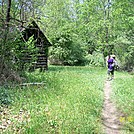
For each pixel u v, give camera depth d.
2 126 6.83
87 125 6.99
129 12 23.42
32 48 15.75
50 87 13.16
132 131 6.80
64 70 26.88
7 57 13.34
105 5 33.19
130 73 24.44
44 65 25.97
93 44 38.41
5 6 14.11
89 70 27.39
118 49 28.12
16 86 12.48
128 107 9.20
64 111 8.38
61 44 37.69
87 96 11.05
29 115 7.90
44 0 18.36
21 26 14.61
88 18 36.06
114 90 13.12
